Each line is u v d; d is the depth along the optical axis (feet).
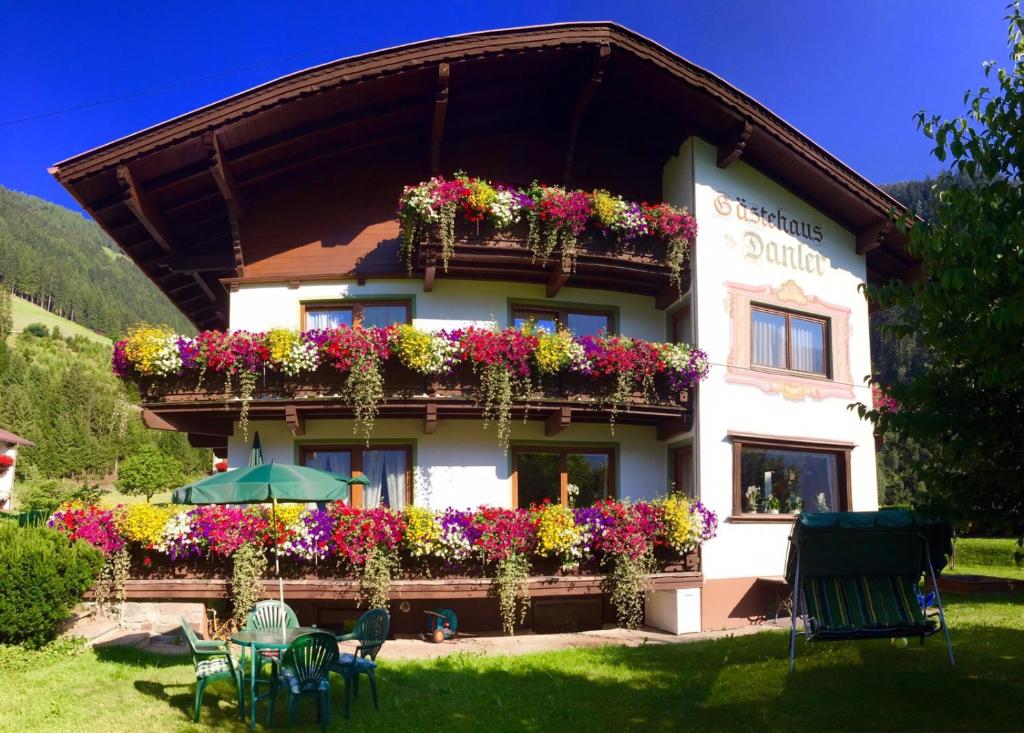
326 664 25.26
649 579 45.27
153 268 55.42
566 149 53.47
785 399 53.31
